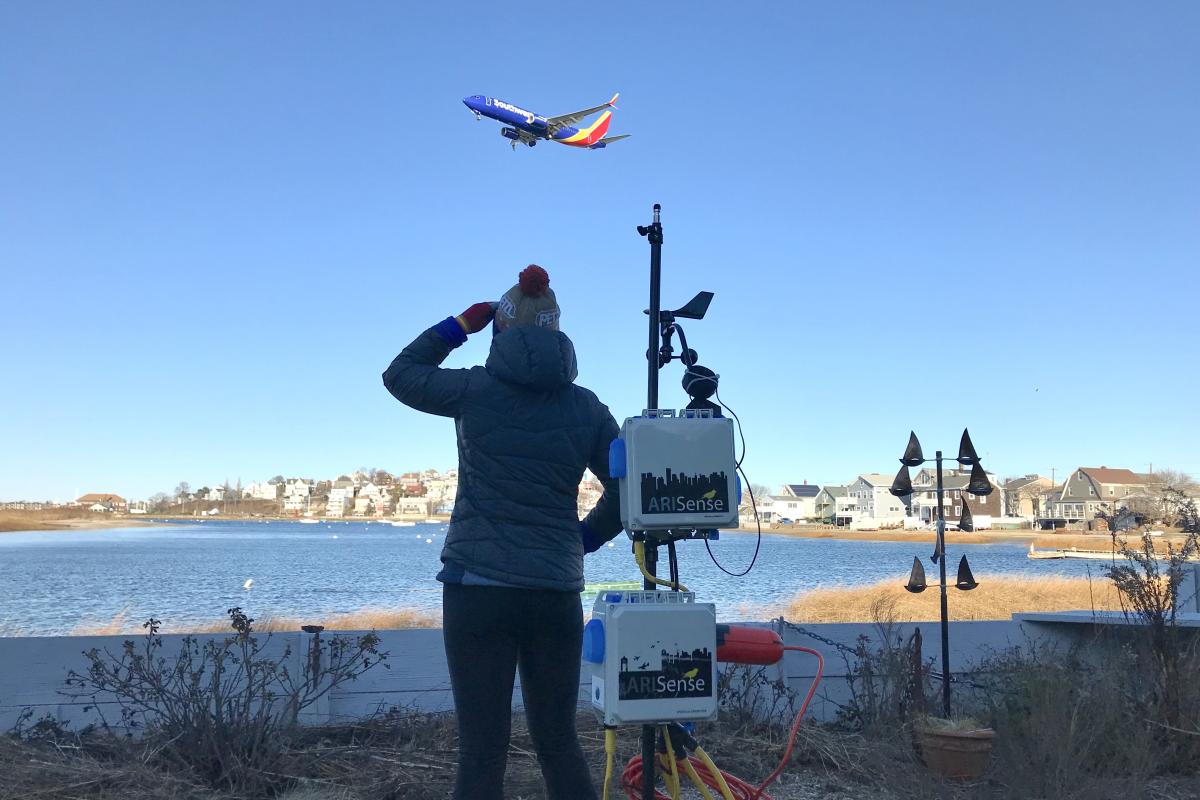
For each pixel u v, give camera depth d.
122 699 4.79
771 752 5.14
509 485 2.73
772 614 17.20
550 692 2.85
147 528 195.75
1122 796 4.60
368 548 88.19
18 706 4.70
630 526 2.78
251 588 32.00
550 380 2.79
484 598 2.68
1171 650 5.61
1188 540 5.97
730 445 2.87
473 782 2.69
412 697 5.29
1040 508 127.44
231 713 4.48
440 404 2.80
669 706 2.75
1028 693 5.56
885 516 146.12
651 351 3.26
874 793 4.68
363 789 4.18
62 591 30.27
